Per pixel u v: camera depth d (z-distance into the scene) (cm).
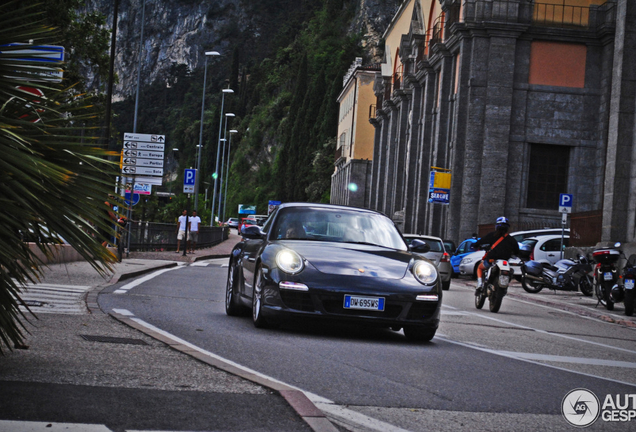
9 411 431
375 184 7281
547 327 1316
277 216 1039
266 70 18762
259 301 923
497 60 3919
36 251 1509
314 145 11325
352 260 914
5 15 468
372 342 890
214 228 5191
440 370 712
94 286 1402
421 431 473
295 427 447
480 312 1538
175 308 1134
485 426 498
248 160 14812
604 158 3900
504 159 3900
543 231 3042
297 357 726
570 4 3991
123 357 648
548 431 497
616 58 2642
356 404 536
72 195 475
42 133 472
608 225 2598
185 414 459
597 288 1930
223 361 650
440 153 4425
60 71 494
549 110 3966
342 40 14312
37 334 748
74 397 480
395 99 6109
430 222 4431
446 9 4425
